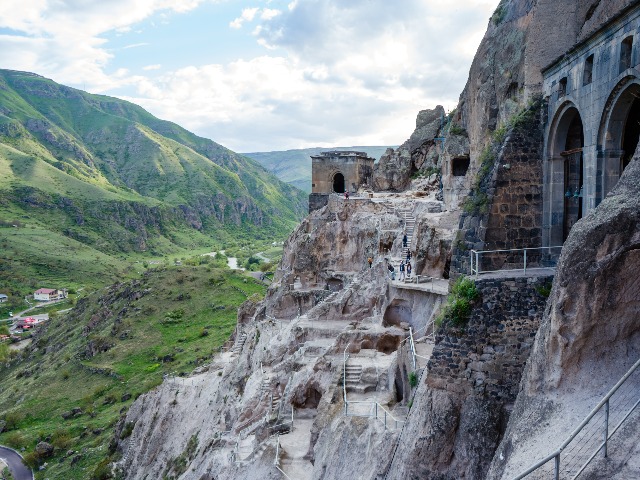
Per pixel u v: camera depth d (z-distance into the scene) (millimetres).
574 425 11844
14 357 121062
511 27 27453
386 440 20656
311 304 50469
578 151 18609
